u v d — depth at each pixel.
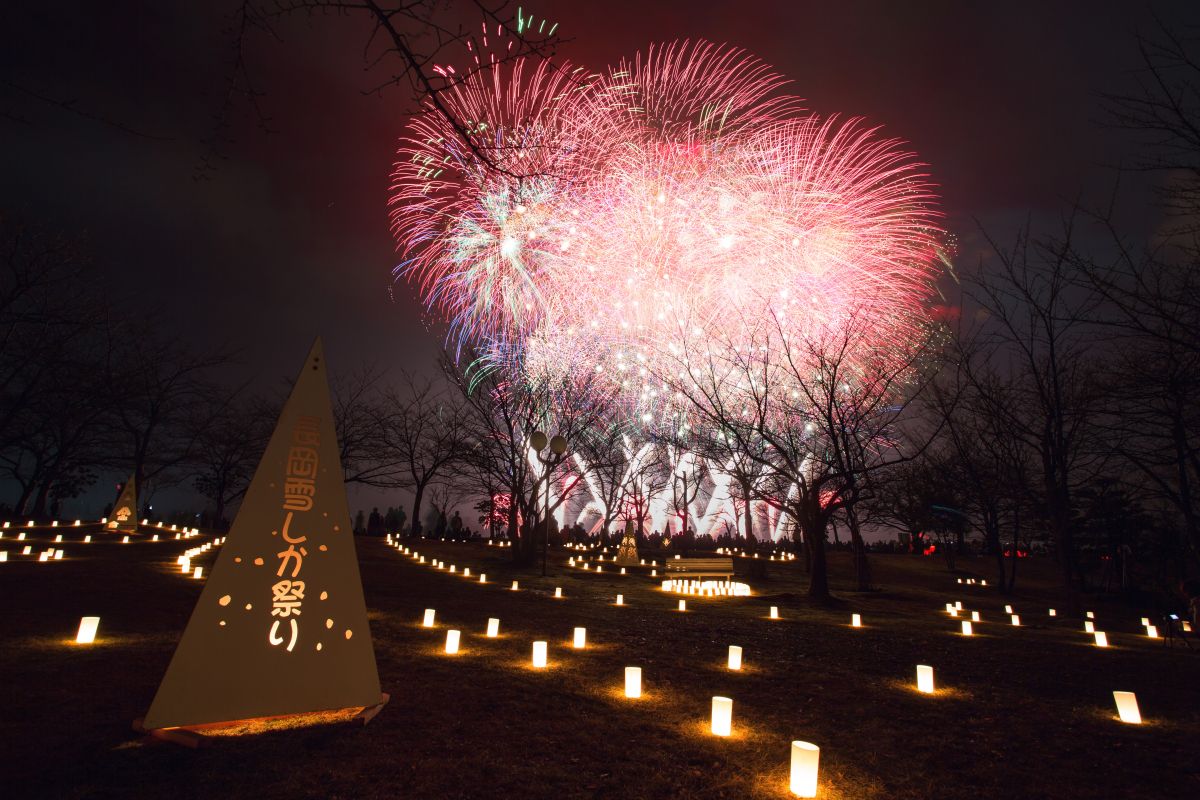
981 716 6.04
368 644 5.13
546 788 3.91
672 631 10.42
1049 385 16.36
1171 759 4.96
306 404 5.31
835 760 4.71
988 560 30.42
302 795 3.60
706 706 5.95
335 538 5.16
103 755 3.92
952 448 22.30
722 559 20.27
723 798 3.92
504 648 8.06
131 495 22.38
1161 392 7.64
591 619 11.30
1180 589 12.73
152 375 26.48
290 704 4.70
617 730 5.07
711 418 19.59
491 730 4.86
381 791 3.71
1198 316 7.03
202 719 4.38
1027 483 19.86
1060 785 4.41
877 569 26.97
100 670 5.59
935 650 9.62
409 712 5.13
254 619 4.73
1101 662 8.95
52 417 21.59
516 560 22.28
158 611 8.49
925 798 4.12
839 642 10.05
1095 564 22.77
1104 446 8.87
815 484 16.83
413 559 21.92
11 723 4.29
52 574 11.23
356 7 3.42
